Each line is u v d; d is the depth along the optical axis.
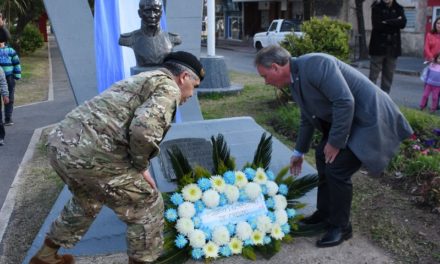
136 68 5.56
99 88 6.92
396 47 8.50
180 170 3.44
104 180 2.54
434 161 4.68
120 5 7.21
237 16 32.81
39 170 5.49
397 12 8.35
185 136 4.76
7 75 7.70
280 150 4.79
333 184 3.28
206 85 10.02
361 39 17.77
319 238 3.55
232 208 3.38
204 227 3.28
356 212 4.02
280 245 3.38
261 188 3.46
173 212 3.27
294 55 8.00
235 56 22.25
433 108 8.14
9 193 4.81
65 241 2.81
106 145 2.48
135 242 2.74
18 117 8.65
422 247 3.44
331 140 3.08
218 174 3.47
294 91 3.23
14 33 20.73
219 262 3.26
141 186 2.65
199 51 7.80
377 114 3.11
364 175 4.92
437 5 17.50
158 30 5.64
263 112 8.00
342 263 3.25
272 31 21.83
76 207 2.73
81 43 6.89
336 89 2.99
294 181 3.68
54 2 6.76
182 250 3.25
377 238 3.57
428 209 4.04
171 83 2.55
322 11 23.11
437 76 7.90
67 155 2.47
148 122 2.37
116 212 2.70
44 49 25.86
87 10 6.91
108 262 3.29
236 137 4.85
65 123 2.54
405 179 4.67
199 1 7.66
